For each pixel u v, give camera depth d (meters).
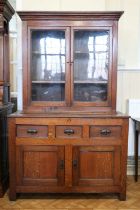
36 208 2.40
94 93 2.77
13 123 2.49
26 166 2.54
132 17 3.12
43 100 2.74
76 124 2.50
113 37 2.65
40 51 2.74
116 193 2.68
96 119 2.50
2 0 2.59
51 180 2.54
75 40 2.70
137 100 3.12
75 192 2.56
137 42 3.15
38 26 2.63
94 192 2.57
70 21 2.63
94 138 2.52
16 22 3.14
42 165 2.54
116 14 2.59
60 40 2.72
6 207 2.42
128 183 3.00
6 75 2.95
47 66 2.76
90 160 2.54
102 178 2.56
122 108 3.21
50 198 2.62
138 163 3.27
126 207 2.43
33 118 2.48
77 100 2.74
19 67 3.11
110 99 2.71
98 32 2.71
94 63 2.76
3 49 2.87
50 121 2.49
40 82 2.74
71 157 2.53
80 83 2.74
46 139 2.51
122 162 2.54
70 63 2.67
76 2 3.05
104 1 3.06
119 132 2.53
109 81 2.70
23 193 2.69
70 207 2.43
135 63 3.17
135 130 3.05
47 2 3.04
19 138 2.51
